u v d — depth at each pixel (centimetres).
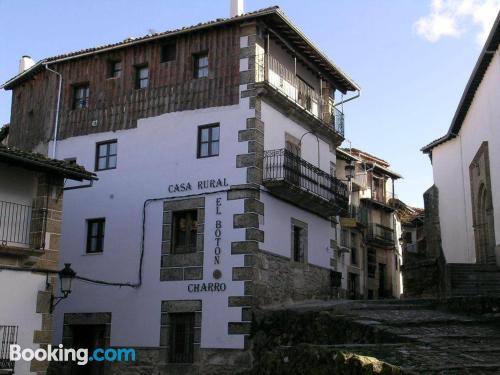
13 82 2853
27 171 1631
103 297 2325
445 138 3216
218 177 2208
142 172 2364
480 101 2675
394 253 4134
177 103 2350
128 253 2317
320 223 2595
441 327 1608
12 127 2869
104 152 2488
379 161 4097
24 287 1531
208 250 2161
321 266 2548
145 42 2441
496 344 1335
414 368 992
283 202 2320
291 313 1953
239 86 2242
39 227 1599
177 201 2264
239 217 2134
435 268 2828
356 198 3669
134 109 2442
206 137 2278
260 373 1211
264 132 2242
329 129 2683
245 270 2080
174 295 2188
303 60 2577
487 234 2741
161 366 2152
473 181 2867
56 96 2645
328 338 1761
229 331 2058
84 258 2406
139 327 2227
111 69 2567
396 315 1780
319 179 2478
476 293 2270
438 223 3316
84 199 2467
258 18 2255
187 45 2380
